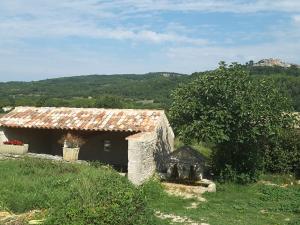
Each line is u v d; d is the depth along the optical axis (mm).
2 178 16094
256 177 21516
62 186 15195
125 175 19312
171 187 19062
